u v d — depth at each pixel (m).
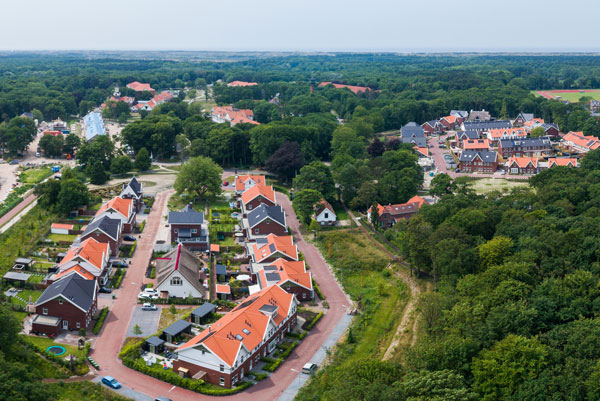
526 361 89.81
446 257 131.62
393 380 95.00
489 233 151.50
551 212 157.50
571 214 157.88
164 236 173.38
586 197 168.88
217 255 162.12
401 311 131.88
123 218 172.75
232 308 131.00
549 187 175.62
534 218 146.25
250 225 173.75
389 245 170.25
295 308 124.94
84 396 96.69
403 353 112.00
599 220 136.50
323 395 98.38
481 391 91.19
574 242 125.06
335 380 98.38
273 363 110.50
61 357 107.69
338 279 150.25
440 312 114.69
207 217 192.50
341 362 111.38
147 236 173.25
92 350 111.94
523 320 100.44
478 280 119.19
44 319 116.81
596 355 88.56
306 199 186.88
